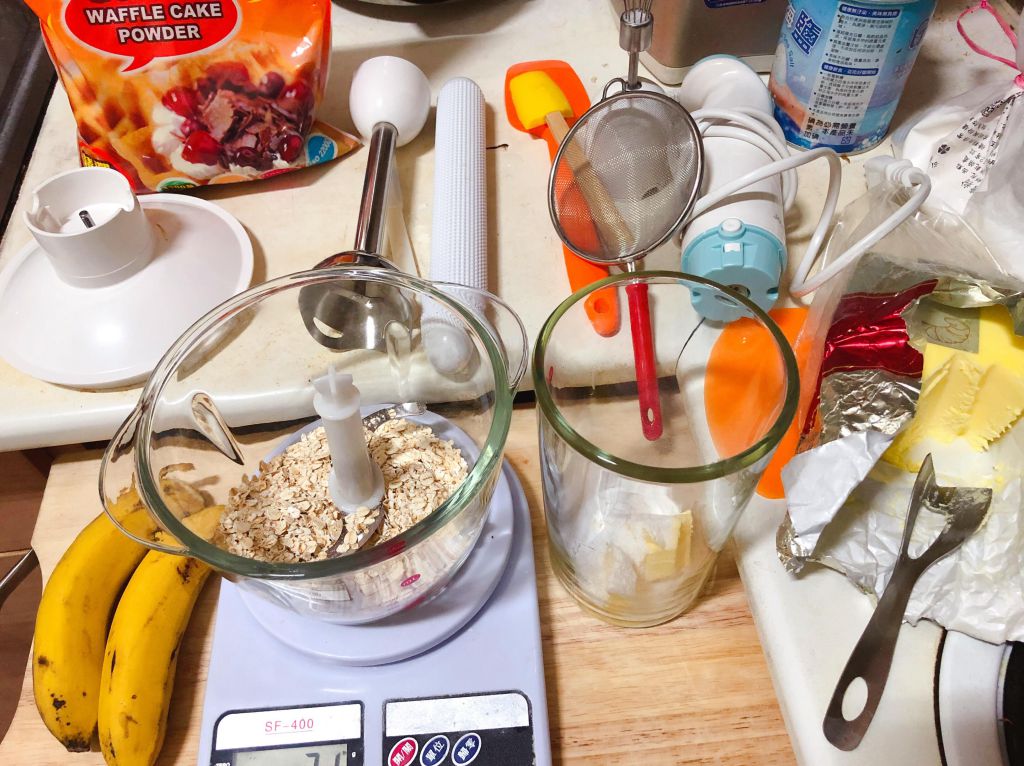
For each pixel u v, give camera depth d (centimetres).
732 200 51
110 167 60
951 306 43
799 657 42
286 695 42
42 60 75
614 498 40
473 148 61
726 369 49
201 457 45
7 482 60
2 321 54
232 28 55
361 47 74
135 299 54
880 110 59
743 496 40
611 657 45
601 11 76
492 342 41
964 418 44
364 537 42
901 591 42
